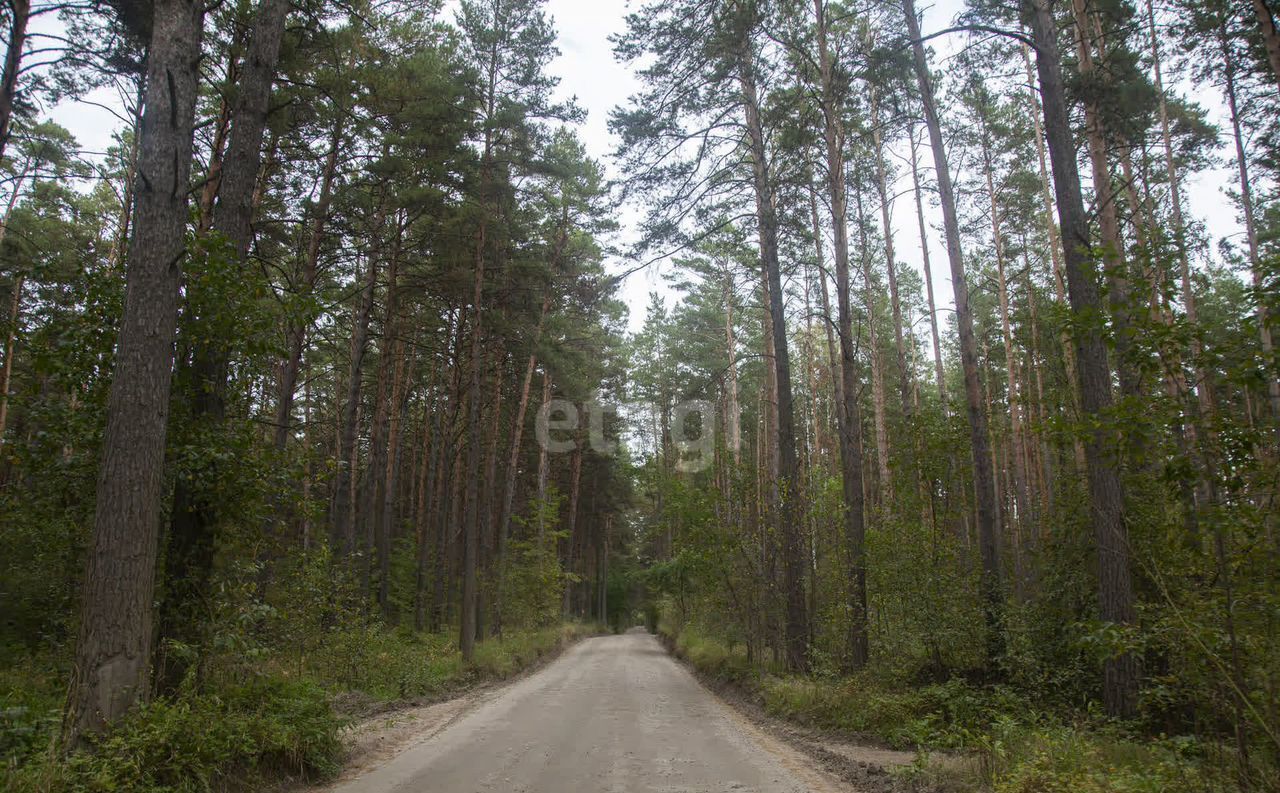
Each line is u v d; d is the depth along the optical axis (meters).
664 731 11.98
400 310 25.91
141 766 6.07
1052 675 11.02
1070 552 12.11
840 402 25.11
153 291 7.18
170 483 8.09
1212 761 5.84
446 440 30.23
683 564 22.78
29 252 21.59
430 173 19.33
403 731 11.77
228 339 8.47
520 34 21.50
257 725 7.66
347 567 17.20
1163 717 8.75
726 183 17.70
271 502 9.17
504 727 12.27
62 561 9.48
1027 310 24.19
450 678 18.77
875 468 34.69
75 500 8.46
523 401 32.25
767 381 30.34
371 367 32.31
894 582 12.74
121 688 6.49
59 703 8.62
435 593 33.09
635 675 23.27
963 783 7.35
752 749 10.41
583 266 29.11
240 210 9.31
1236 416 5.87
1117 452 6.38
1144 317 6.25
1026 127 22.00
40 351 8.14
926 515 13.88
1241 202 18.83
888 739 10.49
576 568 61.72
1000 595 12.52
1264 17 11.38
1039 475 25.17
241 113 9.50
